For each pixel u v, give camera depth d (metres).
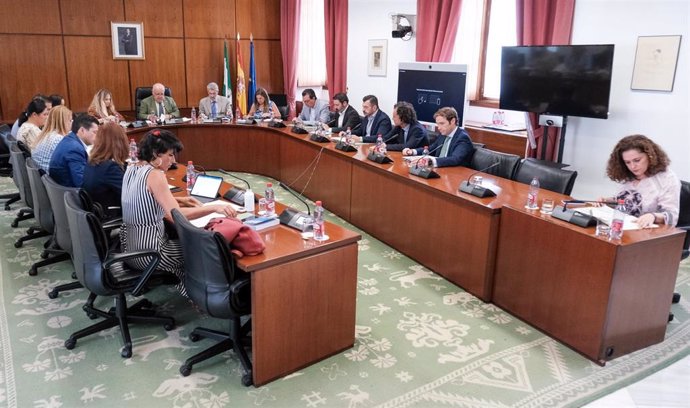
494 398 2.37
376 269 3.79
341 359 2.67
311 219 2.74
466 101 5.71
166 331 2.94
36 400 2.32
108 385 2.44
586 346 2.67
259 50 8.55
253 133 6.45
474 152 4.24
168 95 6.92
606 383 2.49
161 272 2.74
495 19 6.00
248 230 2.33
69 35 7.02
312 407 2.30
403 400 2.35
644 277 2.61
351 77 7.80
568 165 4.61
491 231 3.14
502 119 5.85
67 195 2.63
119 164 3.22
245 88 8.35
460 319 3.09
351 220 4.73
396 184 4.01
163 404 2.31
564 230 2.70
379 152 4.45
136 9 7.40
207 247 2.23
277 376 2.49
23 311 3.13
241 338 2.64
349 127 5.86
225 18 8.12
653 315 2.75
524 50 4.93
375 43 7.25
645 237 2.56
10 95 6.82
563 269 2.73
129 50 7.45
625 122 4.60
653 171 2.89
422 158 4.16
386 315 3.13
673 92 4.24
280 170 6.18
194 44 7.96
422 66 5.75
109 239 3.06
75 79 7.17
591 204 3.05
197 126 6.43
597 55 4.38
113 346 2.77
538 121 5.15
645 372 2.58
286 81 8.66
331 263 2.55
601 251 2.51
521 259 3.00
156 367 2.59
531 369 2.59
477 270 3.30
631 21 4.43
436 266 3.69
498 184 3.64
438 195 3.55
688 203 3.12
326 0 7.80
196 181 3.44
